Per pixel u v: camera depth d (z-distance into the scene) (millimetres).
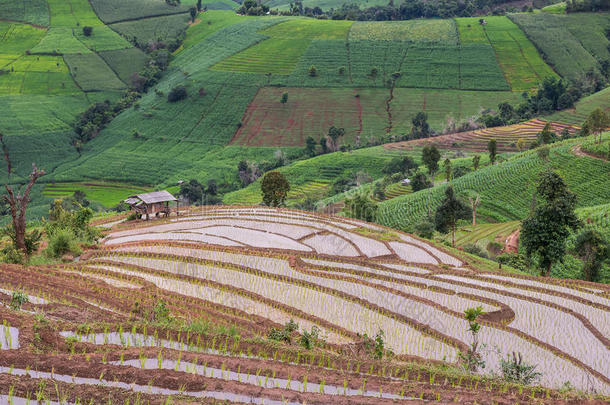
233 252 47062
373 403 14859
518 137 174625
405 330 31359
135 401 14148
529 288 44875
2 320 18938
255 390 15211
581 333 34625
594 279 65000
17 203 41656
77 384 14836
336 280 41125
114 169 179625
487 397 15742
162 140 199875
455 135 184750
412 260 56031
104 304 25406
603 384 26156
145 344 19516
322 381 16484
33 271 31844
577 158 111188
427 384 16812
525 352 30125
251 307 32500
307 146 186750
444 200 81188
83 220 56062
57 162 186125
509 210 100438
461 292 41750
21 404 13891
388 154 170000
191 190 144500
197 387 15172
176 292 32594
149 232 60219
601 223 78250
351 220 75750
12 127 197625
